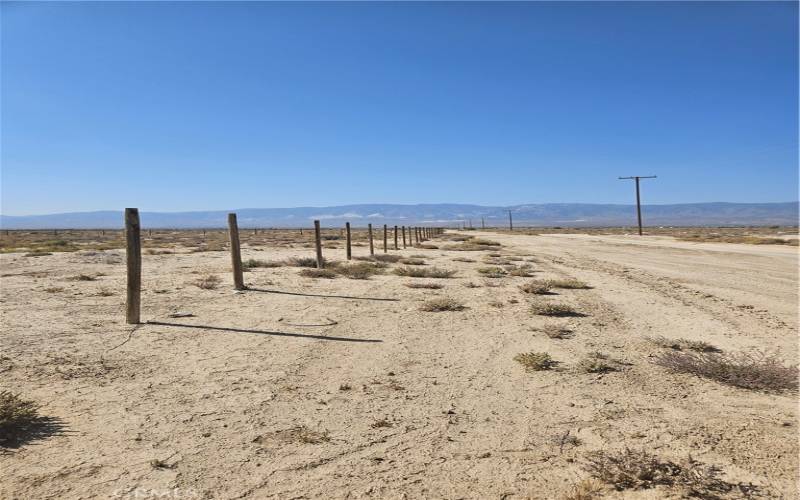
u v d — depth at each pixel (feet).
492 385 23.02
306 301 45.09
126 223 33.81
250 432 17.53
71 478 14.24
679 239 201.16
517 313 40.60
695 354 28.22
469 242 171.22
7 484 13.83
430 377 24.11
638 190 249.55
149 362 25.68
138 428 17.67
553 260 98.17
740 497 13.69
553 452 16.29
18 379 22.35
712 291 54.60
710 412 19.88
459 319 38.06
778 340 32.42
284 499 13.43
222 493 13.66
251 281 57.41
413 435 17.51
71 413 18.84
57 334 30.86
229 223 50.67
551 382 23.52
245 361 26.25
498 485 14.25
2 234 356.79
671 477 14.60
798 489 14.10
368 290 52.31
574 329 34.96
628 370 25.52
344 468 15.12
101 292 46.98
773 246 142.92
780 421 18.95
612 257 106.32
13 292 47.52
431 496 13.66
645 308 43.80
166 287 51.67
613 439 17.29
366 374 24.40
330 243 178.70
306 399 20.88
